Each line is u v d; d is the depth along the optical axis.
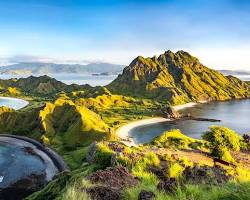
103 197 12.98
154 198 11.78
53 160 160.12
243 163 44.09
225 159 42.91
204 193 11.93
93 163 47.28
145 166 27.34
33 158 165.75
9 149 186.88
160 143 73.62
